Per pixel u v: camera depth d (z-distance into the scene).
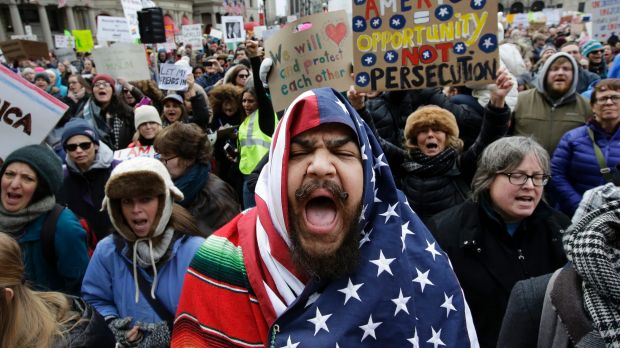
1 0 43.34
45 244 2.34
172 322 1.98
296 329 1.08
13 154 2.34
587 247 1.24
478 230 2.06
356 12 2.79
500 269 2.01
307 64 3.31
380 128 4.14
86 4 47.75
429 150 2.94
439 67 2.72
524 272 2.00
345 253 1.08
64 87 9.42
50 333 1.44
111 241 2.12
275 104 3.47
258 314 1.15
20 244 2.31
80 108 6.77
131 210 1.98
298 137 1.10
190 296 1.24
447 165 2.91
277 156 1.11
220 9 56.75
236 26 12.29
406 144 3.05
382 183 1.21
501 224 2.02
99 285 2.09
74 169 3.29
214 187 2.90
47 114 2.68
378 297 1.11
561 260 2.01
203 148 2.87
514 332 1.49
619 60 5.52
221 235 1.30
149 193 1.96
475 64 2.66
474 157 2.86
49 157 2.38
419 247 1.26
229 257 1.23
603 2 7.95
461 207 2.17
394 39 2.76
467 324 1.26
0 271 1.39
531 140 2.01
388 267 1.14
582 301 1.26
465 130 4.06
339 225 1.09
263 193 1.22
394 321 1.11
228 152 4.15
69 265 2.39
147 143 4.18
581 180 3.40
